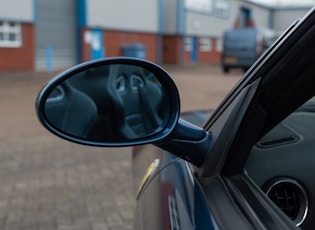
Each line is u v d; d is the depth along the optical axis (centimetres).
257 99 132
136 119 151
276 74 127
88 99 143
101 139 143
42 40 2136
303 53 120
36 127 783
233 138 134
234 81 1838
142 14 2770
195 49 3491
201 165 145
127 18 2636
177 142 143
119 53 2605
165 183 161
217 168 138
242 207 119
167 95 143
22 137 700
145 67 145
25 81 1633
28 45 2011
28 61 2023
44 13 2131
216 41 3800
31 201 414
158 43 2986
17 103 1078
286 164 165
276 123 134
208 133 149
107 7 2469
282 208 162
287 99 128
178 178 157
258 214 115
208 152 144
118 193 439
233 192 127
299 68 122
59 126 136
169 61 3244
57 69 2200
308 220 162
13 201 414
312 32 117
